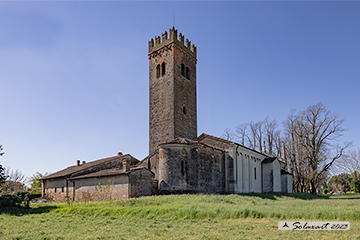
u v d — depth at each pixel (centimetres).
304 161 5972
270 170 5172
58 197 4181
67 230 1698
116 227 1738
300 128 6006
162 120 4388
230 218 1870
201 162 3597
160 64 4625
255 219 1825
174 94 4319
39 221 2014
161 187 3494
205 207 2194
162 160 3572
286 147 6894
